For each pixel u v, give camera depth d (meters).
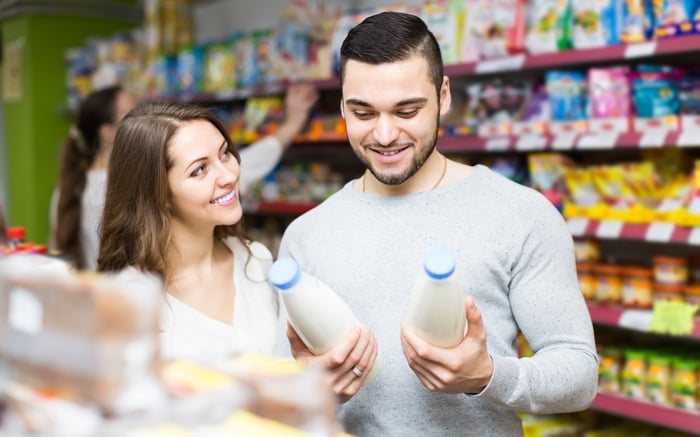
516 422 1.54
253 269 1.96
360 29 1.43
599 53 2.68
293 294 1.33
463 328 1.27
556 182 3.00
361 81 1.41
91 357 0.75
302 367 0.96
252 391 0.85
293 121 3.64
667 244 3.16
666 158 2.76
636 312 2.73
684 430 2.61
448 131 3.25
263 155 3.50
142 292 0.78
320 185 3.97
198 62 4.60
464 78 3.51
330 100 3.98
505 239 1.48
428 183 1.58
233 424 0.80
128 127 1.79
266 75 4.03
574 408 1.43
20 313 0.81
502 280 1.49
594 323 2.98
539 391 1.34
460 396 1.47
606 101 2.73
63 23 6.29
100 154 3.31
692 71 2.73
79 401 0.76
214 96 4.39
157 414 0.77
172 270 1.83
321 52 3.84
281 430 0.80
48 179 6.35
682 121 2.55
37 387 0.80
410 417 1.48
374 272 1.53
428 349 1.25
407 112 1.42
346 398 1.38
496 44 3.04
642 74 2.63
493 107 3.12
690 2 2.46
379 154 1.46
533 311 1.46
